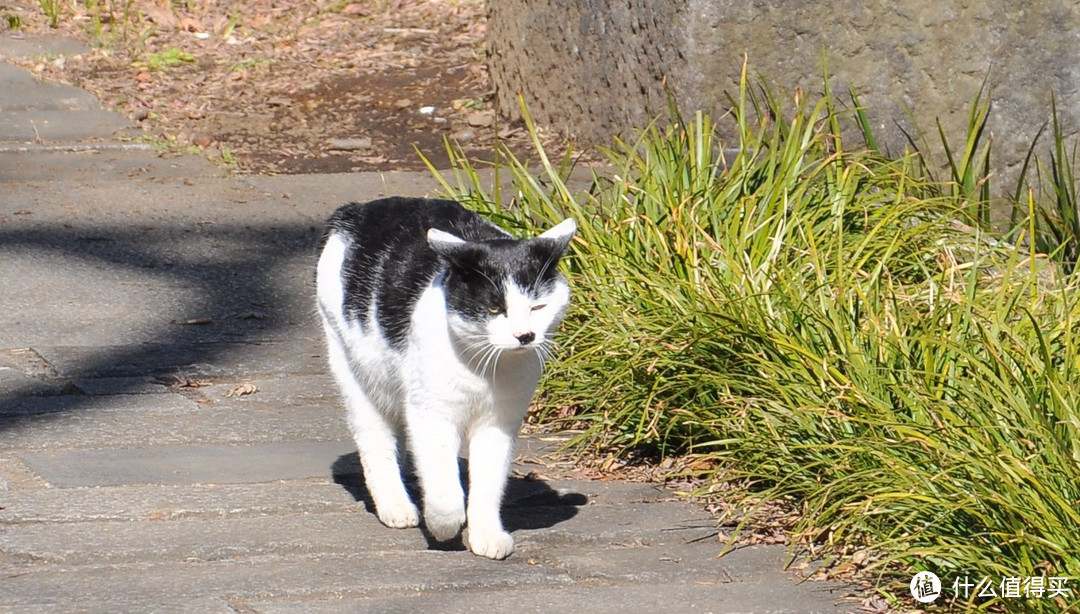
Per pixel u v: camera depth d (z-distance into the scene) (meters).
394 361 6.00
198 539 6.04
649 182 8.91
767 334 7.01
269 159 13.32
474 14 17.78
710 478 6.93
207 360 8.86
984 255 8.82
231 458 7.16
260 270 10.64
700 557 6.11
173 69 15.78
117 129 13.74
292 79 15.62
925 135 11.61
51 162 12.75
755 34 11.66
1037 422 5.84
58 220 11.32
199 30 17.12
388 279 6.04
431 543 6.17
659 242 8.13
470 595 5.61
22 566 5.73
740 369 7.21
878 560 5.89
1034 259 7.46
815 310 7.11
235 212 11.81
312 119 14.49
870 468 6.15
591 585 5.78
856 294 7.39
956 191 10.17
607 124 13.20
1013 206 10.67
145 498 6.49
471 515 6.07
